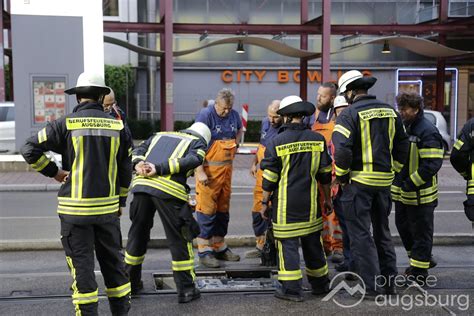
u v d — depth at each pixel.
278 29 20.77
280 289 5.49
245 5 27.00
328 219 6.74
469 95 26.89
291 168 5.36
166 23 19.39
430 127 5.75
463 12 25.83
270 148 5.39
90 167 4.35
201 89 27.41
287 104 5.43
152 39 26.92
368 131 5.32
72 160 4.36
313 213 5.43
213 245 6.69
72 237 4.33
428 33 21.30
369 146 5.33
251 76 27.48
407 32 20.95
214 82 27.42
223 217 6.66
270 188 5.41
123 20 26.50
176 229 5.25
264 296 5.52
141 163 5.21
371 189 5.35
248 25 20.59
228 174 6.54
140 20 26.66
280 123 6.73
